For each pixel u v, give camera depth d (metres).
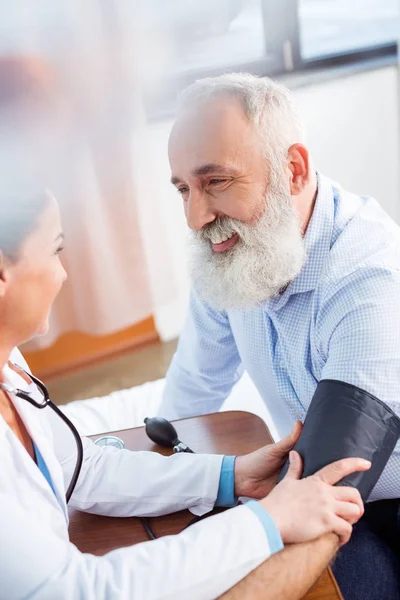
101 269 2.52
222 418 1.22
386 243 1.17
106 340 2.83
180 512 1.02
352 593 1.10
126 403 1.83
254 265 1.14
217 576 0.78
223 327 1.41
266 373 1.34
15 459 0.79
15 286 0.75
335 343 1.09
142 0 2.18
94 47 1.96
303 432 0.96
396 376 1.02
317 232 1.18
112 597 0.75
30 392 0.93
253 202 1.13
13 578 0.73
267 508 0.84
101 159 2.36
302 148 1.14
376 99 2.96
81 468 1.04
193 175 1.12
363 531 1.19
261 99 1.11
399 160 3.12
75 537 0.99
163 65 2.40
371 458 0.93
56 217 0.77
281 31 2.78
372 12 2.94
